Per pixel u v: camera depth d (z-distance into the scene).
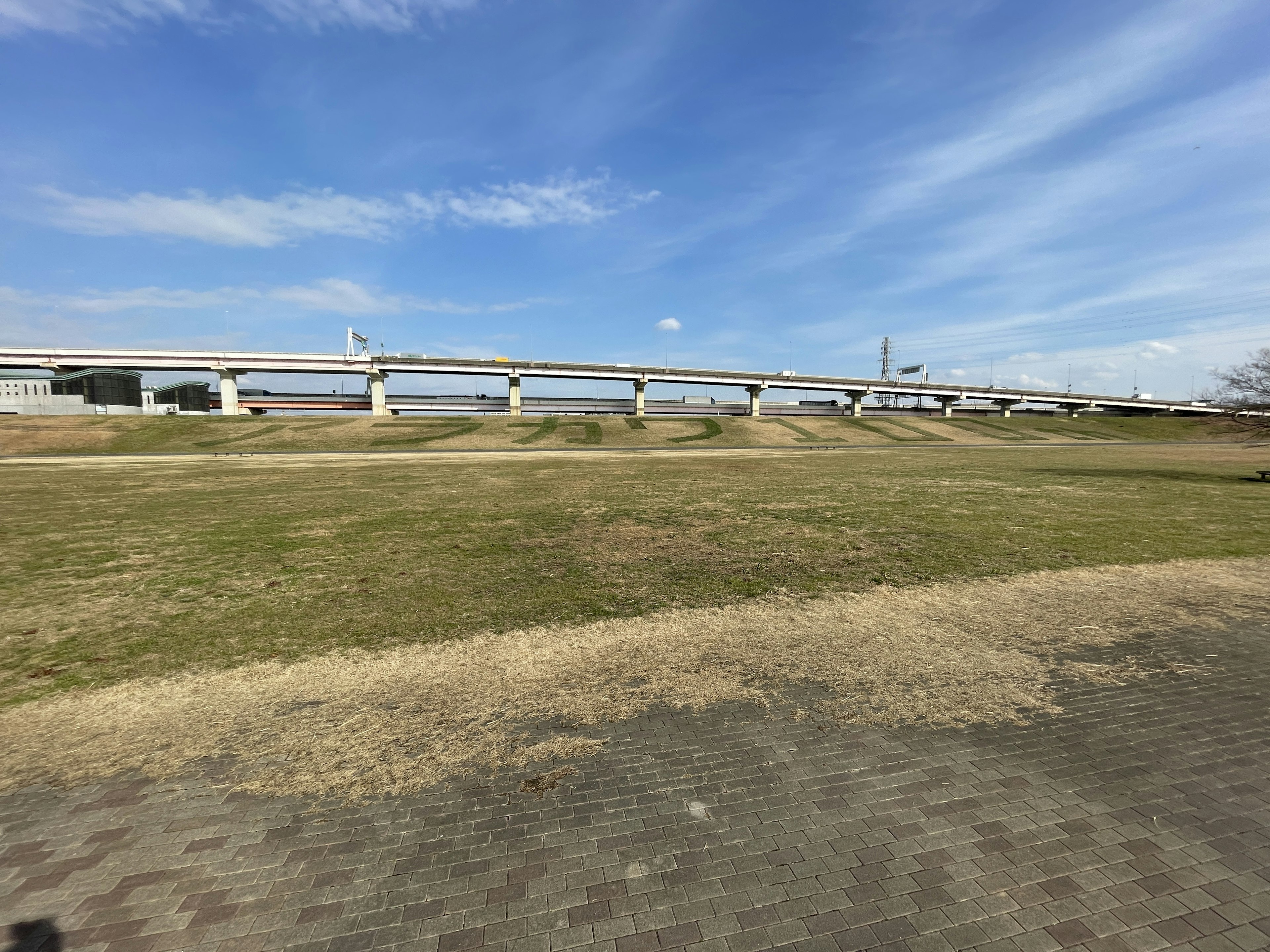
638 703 4.27
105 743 3.80
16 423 55.62
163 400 84.00
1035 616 6.10
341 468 28.56
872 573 7.86
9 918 2.41
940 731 3.87
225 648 5.43
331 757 3.62
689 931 2.39
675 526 11.55
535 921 2.43
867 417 83.44
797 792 3.24
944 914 2.45
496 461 33.25
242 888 2.59
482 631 5.77
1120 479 19.78
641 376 83.25
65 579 7.85
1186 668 4.80
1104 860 2.73
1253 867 2.68
